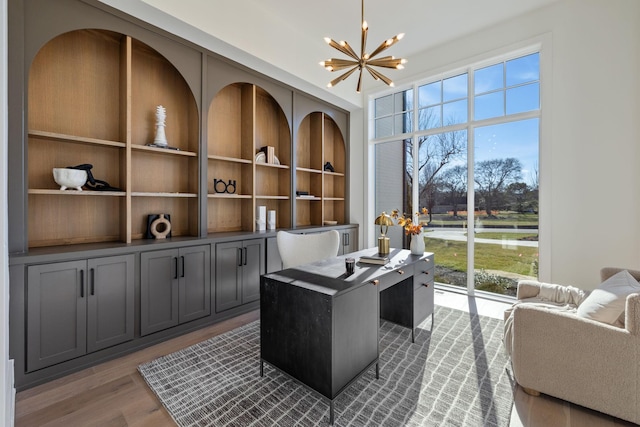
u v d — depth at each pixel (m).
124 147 2.63
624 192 2.89
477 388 1.95
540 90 3.36
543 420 1.65
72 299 2.12
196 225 3.11
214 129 3.62
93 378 2.07
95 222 2.66
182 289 2.76
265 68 3.55
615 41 2.93
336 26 3.70
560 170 3.22
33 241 2.35
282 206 4.30
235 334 2.77
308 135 4.96
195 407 1.77
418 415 1.70
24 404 1.79
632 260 2.87
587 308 1.76
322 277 2.04
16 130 2.00
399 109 4.68
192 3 2.69
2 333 0.87
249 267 3.36
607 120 2.97
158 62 3.09
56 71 2.46
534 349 1.82
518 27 3.48
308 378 1.76
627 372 1.54
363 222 5.02
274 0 3.22
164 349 2.48
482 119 3.85
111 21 2.45
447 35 3.87
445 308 3.41
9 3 1.97
